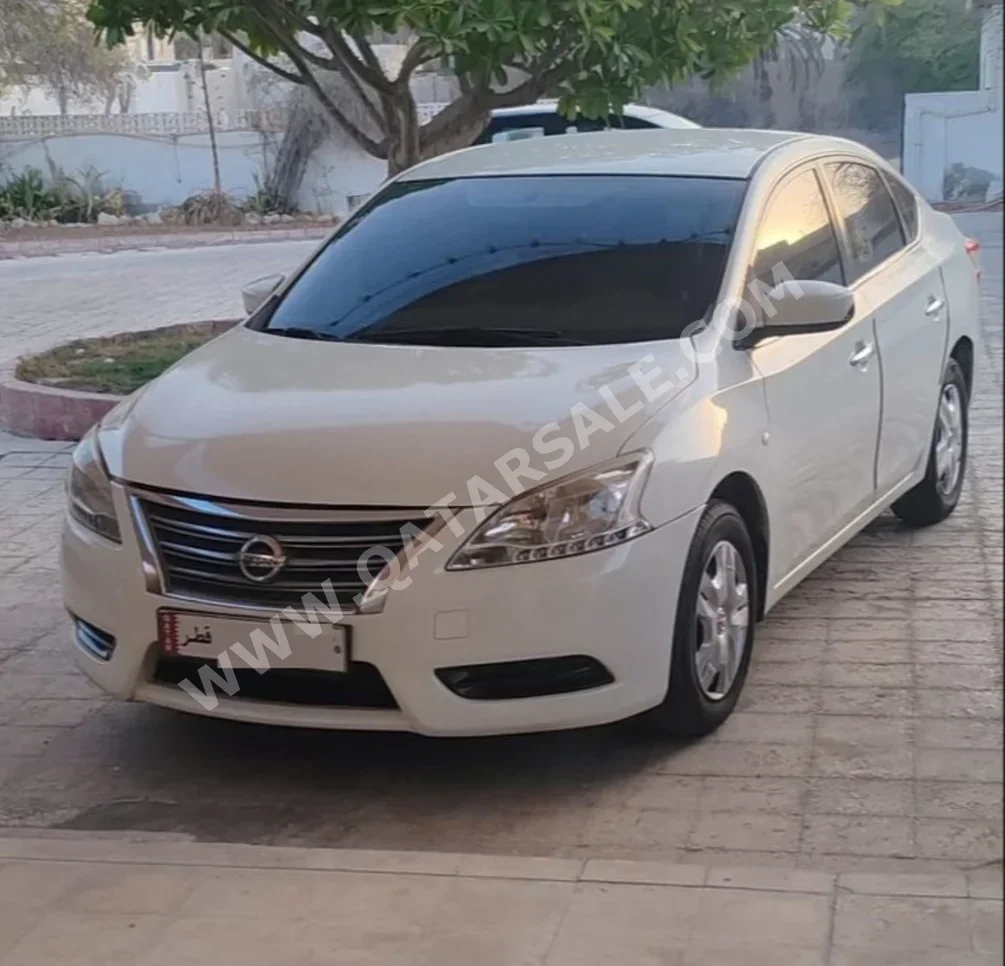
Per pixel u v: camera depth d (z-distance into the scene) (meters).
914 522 6.91
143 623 4.44
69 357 10.74
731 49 9.31
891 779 4.48
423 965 3.44
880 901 3.61
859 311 5.75
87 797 4.65
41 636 6.03
